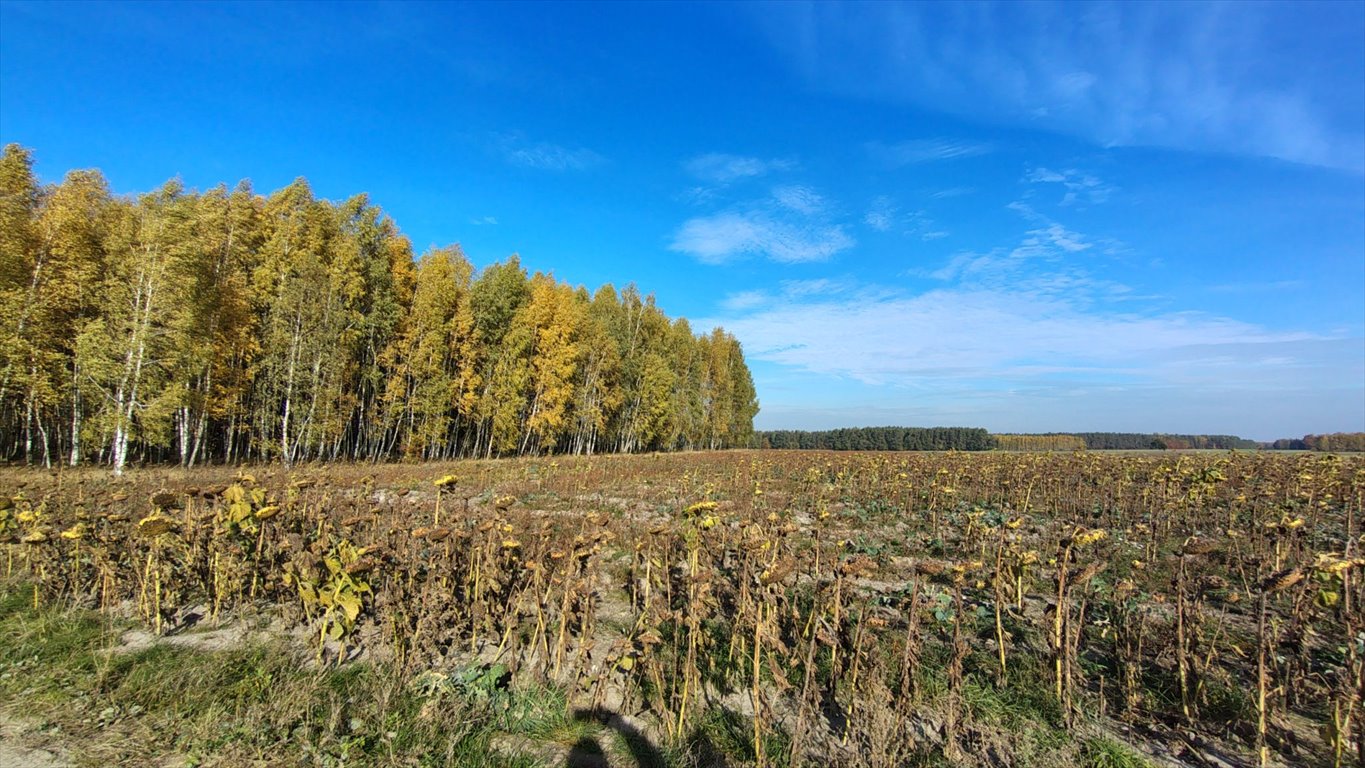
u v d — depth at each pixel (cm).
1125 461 1719
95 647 490
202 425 2241
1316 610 547
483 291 3350
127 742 358
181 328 1991
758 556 496
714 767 352
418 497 1370
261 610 586
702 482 1812
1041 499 1364
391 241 2981
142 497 918
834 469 1994
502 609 516
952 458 2038
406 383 2941
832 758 353
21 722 378
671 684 441
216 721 377
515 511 1180
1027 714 413
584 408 4062
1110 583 698
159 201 2097
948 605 575
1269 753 376
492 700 415
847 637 418
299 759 342
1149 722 407
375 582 491
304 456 2608
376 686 419
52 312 1961
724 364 6550
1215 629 547
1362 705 339
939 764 355
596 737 382
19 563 710
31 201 2008
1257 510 1062
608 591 674
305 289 2436
